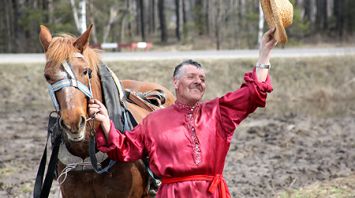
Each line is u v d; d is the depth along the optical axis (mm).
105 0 34125
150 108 5895
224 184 4453
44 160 5125
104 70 5156
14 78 20016
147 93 6352
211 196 4367
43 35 4809
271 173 9602
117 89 5277
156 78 20641
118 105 5070
